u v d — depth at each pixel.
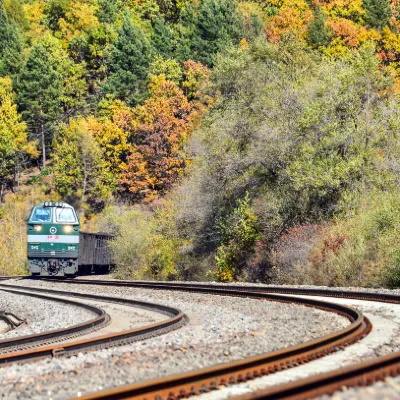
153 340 48.06
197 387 29.72
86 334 58.31
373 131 132.12
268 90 164.88
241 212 135.00
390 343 41.97
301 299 72.94
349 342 42.00
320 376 25.28
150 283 119.88
